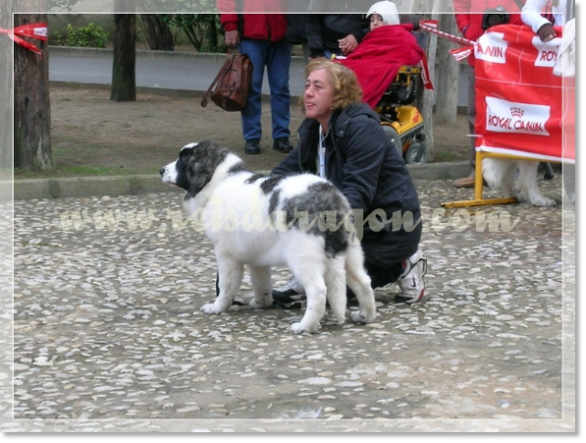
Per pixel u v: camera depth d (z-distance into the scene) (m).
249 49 13.59
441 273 7.95
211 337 6.27
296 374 5.51
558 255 8.43
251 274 6.87
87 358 5.91
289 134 14.38
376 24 11.83
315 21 12.69
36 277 7.93
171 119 17.84
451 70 17.00
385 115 12.30
